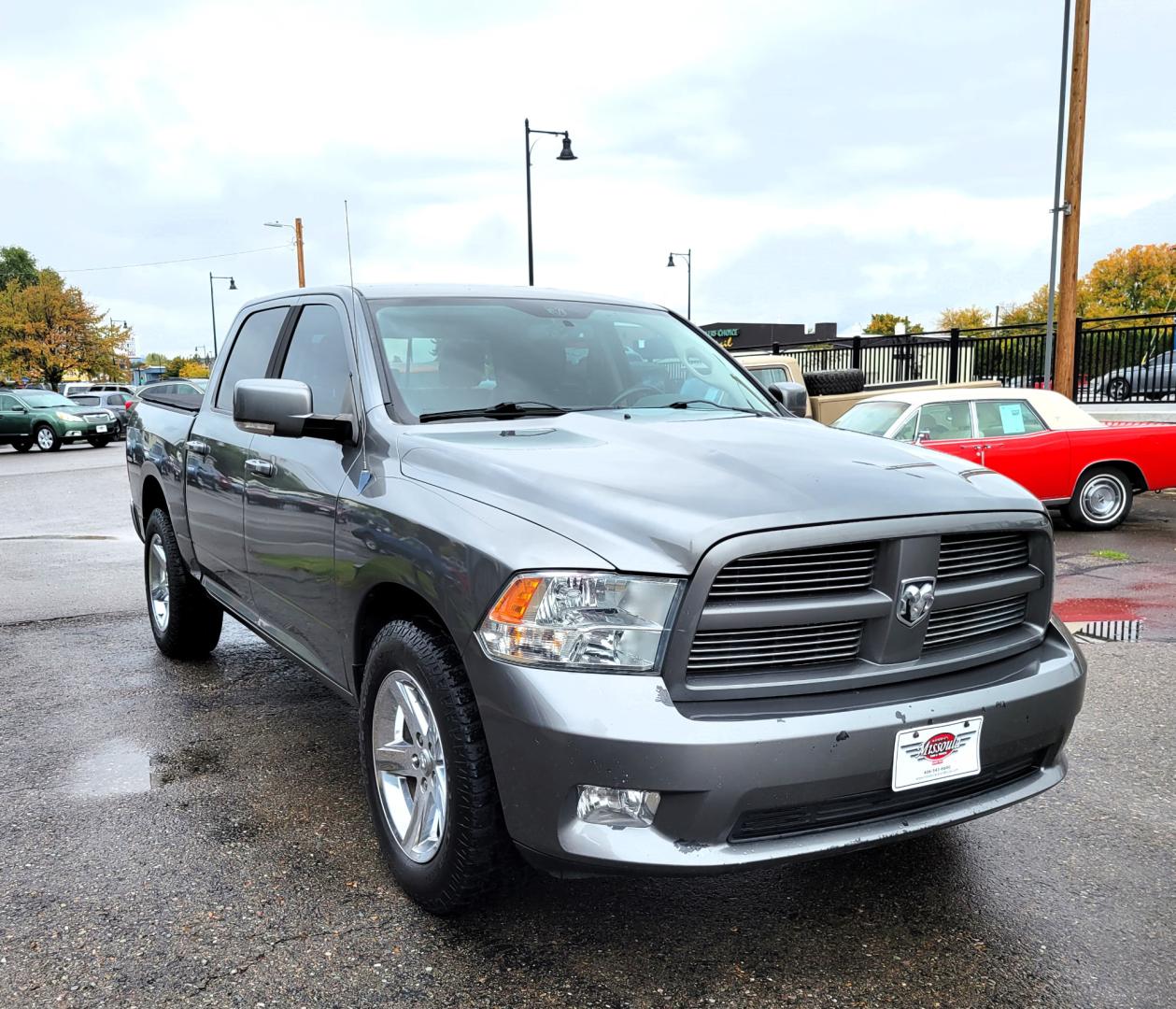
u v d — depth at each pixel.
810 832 2.42
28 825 3.48
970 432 10.14
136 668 5.47
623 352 4.02
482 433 3.19
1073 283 14.21
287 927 2.80
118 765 4.04
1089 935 2.76
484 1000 2.47
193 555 4.98
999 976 2.57
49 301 56.81
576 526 2.46
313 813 3.56
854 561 2.47
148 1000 2.47
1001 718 2.59
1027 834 3.40
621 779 2.26
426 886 2.76
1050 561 2.89
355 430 3.37
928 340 17.86
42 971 2.59
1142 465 10.09
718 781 2.25
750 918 2.86
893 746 2.41
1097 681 5.07
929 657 2.60
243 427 3.59
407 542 2.81
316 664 3.60
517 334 3.84
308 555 3.47
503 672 2.40
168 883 3.06
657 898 2.98
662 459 2.85
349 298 3.82
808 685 2.39
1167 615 6.48
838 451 2.99
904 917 2.86
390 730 3.00
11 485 18.03
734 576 2.36
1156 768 3.96
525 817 2.41
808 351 19.50
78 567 8.91
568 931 2.79
